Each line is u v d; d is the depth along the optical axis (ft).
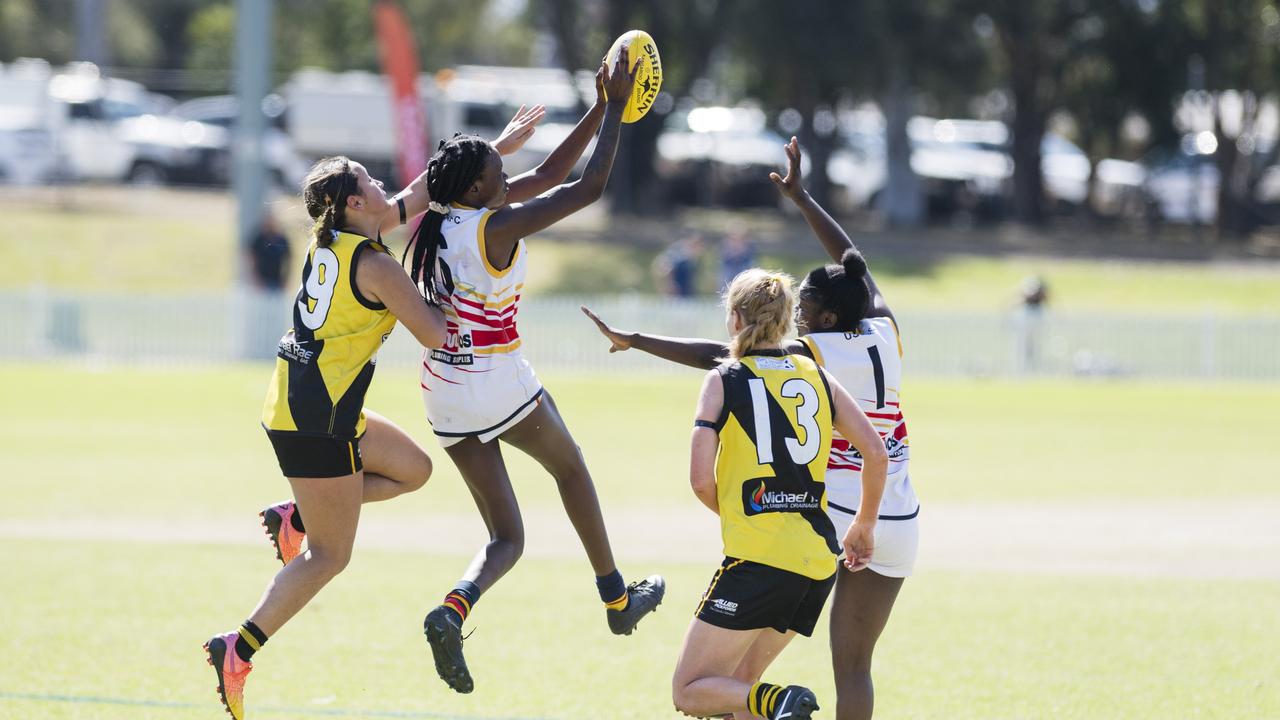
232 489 170.60
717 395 68.33
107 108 498.28
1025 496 173.47
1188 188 524.11
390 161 463.01
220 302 324.60
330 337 71.61
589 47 472.44
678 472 188.75
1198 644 102.83
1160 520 158.30
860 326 74.59
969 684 91.71
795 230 461.78
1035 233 478.18
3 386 276.82
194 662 94.48
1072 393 300.20
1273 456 209.77
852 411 69.21
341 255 71.41
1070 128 643.86
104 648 97.76
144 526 147.13
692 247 345.31
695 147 524.11
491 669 95.30
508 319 73.87
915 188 480.64
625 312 327.67
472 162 72.38
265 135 329.11
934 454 209.67
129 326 327.47
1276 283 408.87
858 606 73.46
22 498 162.30
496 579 74.33
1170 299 394.52
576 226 451.12
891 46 425.28
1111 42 483.10
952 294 389.80
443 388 74.02
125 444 207.21
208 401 260.21
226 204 465.06
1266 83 502.79
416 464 77.77
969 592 121.60
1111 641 103.60
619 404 268.21
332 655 97.91
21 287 376.68
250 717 83.35
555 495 170.91
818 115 513.04
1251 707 86.38
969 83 451.12
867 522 68.95
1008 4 437.58
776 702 64.59
